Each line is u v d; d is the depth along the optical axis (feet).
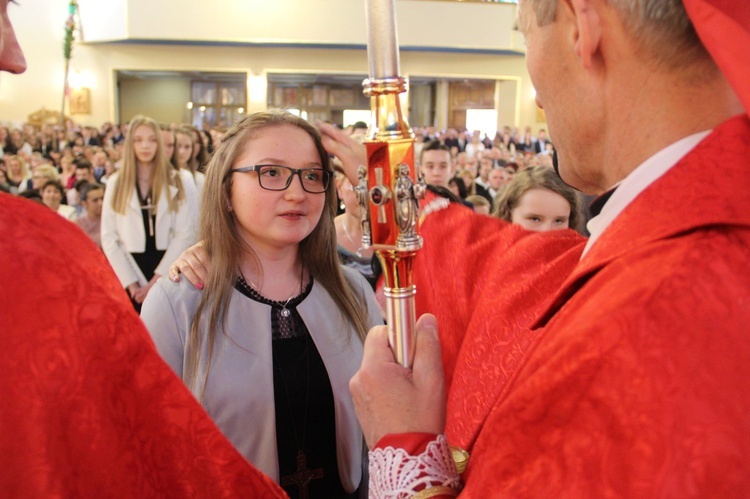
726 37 1.76
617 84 2.14
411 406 2.49
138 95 61.05
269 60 46.65
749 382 1.61
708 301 1.69
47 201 15.97
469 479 2.14
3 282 1.99
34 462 1.92
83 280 2.15
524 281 3.25
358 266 7.66
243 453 4.26
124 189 11.19
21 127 40.98
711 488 1.54
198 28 44.60
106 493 2.07
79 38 45.85
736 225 1.79
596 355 1.77
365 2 2.38
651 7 1.97
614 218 2.13
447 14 46.50
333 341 4.64
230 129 4.68
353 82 59.36
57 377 2.00
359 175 2.51
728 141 1.91
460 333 3.66
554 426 1.85
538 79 2.37
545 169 7.33
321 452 4.51
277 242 4.50
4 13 2.22
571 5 2.19
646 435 1.63
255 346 4.39
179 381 2.32
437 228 4.09
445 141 45.70
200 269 4.57
